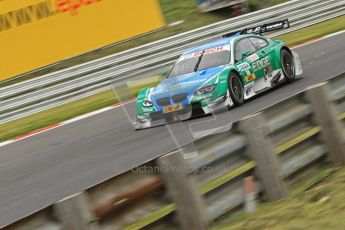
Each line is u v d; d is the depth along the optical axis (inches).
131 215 542.0
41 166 1115.9
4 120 1823.3
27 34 2130.9
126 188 542.3
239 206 635.5
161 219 560.4
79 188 872.9
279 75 1462.8
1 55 2073.1
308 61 1849.2
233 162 640.4
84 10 2263.8
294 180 714.8
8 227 472.1
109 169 960.3
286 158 707.4
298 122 740.0
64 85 1958.7
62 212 494.3
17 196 918.4
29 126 1724.9
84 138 1336.1
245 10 2999.5
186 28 2854.3
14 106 1847.9
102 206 521.3
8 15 2086.6
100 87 2042.3
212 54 1363.2
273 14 2605.8
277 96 1321.4
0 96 1823.3
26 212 803.4
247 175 651.5
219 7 3004.4
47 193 890.7
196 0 3216.0
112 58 2078.0
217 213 607.2
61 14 2208.4
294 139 722.2
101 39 2294.5
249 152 656.4
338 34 2439.7
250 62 1363.2
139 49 2153.1
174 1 3253.0
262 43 1459.2
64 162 1105.4
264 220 614.2
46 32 2171.5
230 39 1406.3
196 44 2316.7
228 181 625.6
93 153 1130.0
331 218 589.6
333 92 794.8
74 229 496.4
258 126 660.1
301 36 2593.5
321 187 698.8
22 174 1080.8
